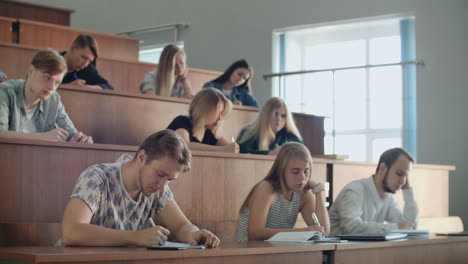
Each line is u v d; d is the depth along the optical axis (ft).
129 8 27.53
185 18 26.00
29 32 19.30
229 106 10.78
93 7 28.30
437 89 19.94
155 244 5.84
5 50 14.46
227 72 15.51
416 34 20.47
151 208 7.01
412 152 20.38
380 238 8.03
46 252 5.07
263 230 8.38
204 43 25.41
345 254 7.22
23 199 7.22
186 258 5.52
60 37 19.71
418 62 20.31
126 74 17.17
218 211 9.45
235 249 5.96
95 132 11.19
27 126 8.59
